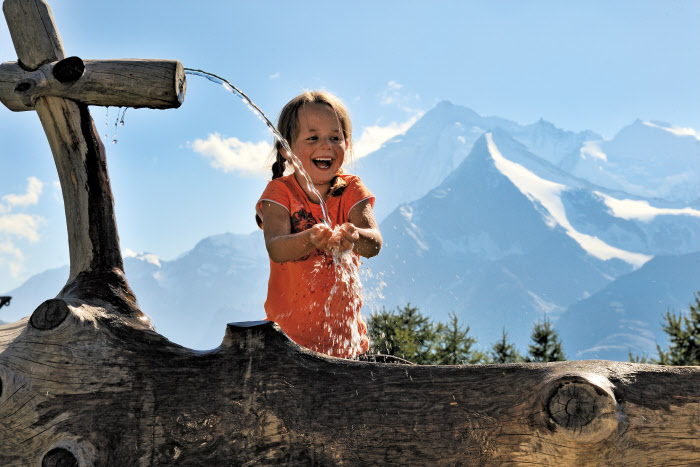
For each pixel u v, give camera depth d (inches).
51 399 114.7
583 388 100.4
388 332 846.5
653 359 842.2
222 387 113.3
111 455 112.2
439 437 106.9
